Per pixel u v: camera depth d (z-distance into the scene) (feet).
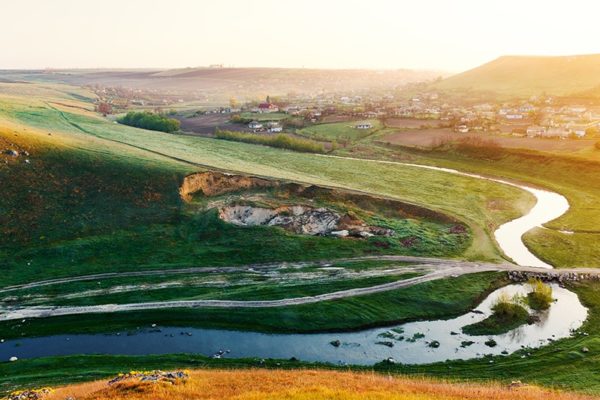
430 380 145.89
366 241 272.51
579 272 236.84
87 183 311.68
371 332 188.14
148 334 183.93
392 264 245.86
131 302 205.87
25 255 242.99
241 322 192.13
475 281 228.02
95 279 226.58
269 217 300.20
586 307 206.08
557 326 189.98
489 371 156.76
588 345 172.14
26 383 138.41
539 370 156.35
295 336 184.14
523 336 183.21
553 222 315.37
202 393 97.35
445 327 191.93
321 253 257.75
